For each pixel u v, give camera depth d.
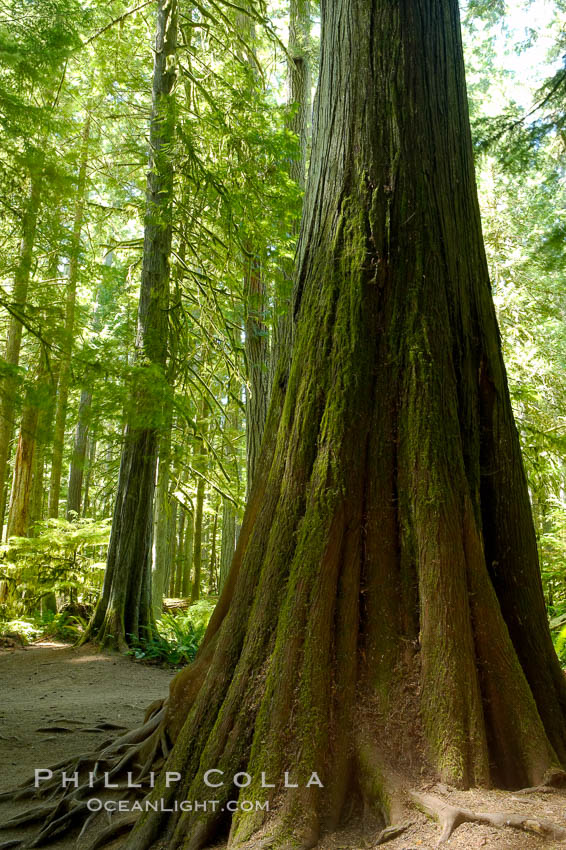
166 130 10.44
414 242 3.80
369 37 4.15
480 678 3.12
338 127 4.13
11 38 6.12
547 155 11.29
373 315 3.72
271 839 2.65
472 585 3.26
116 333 11.41
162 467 12.90
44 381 6.19
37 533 16.45
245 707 3.16
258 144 10.23
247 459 11.87
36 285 6.36
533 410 13.90
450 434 3.50
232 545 16.53
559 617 8.41
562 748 3.20
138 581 11.96
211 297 13.65
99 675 9.63
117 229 19.70
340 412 3.52
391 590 3.27
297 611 3.20
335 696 3.04
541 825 2.40
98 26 13.09
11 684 9.04
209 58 14.96
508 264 15.80
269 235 10.60
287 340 4.26
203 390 14.01
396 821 2.61
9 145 5.70
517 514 3.74
